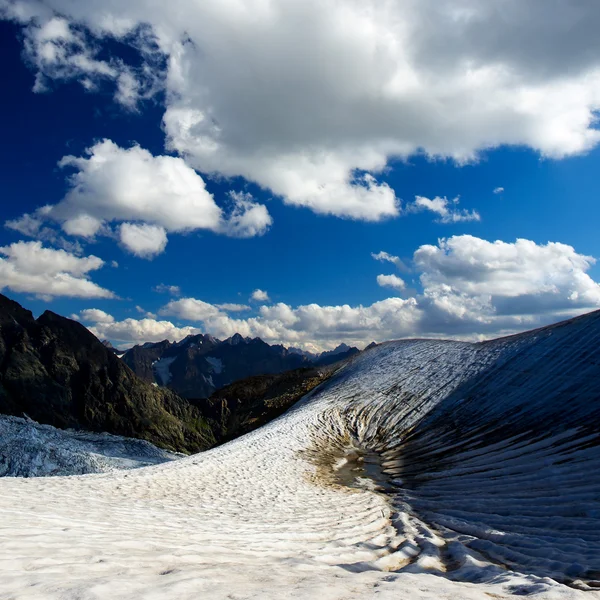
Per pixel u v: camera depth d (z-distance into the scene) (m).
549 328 32.66
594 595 4.38
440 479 18.11
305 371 60.56
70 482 13.75
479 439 22.31
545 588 4.43
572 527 9.61
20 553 4.47
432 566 6.80
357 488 18.48
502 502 13.07
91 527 6.93
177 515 10.32
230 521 10.23
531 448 18.69
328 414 31.92
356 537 9.38
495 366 30.66
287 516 11.90
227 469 18.97
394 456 23.67
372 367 42.44
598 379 22.16
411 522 11.84
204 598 3.34
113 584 3.51
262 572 4.73
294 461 22.47
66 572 3.89
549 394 23.69
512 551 7.81
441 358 37.62
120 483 14.35
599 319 28.70
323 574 4.96
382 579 4.66
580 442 17.36
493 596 4.24
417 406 30.08
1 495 9.54
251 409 54.66
